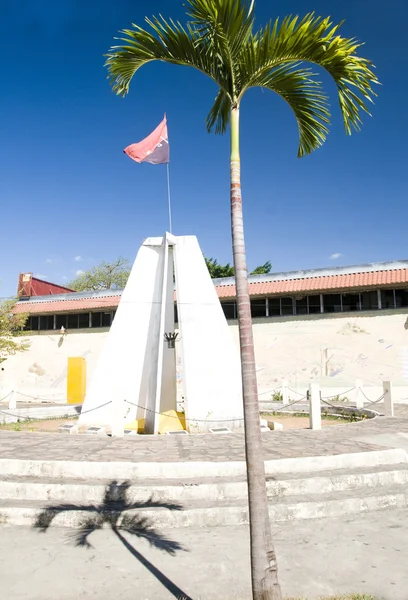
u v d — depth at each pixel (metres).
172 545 5.42
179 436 11.12
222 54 4.23
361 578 4.55
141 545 5.42
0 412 14.69
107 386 13.22
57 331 25.69
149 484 6.95
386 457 8.24
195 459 8.19
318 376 20.47
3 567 4.84
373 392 19.38
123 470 7.40
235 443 10.02
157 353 12.80
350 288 20.03
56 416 16.94
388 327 19.72
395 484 7.53
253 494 3.62
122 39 4.52
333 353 20.42
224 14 4.02
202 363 12.82
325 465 7.79
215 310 13.39
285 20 4.11
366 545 5.39
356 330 20.25
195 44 4.36
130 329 13.68
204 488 6.78
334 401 18.98
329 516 6.45
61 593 4.29
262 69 4.36
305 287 20.58
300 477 7.23
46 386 25.20
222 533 5.83
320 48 4.22
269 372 21.31
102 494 6.74
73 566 4.86
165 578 4.58
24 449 9.17
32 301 27.58
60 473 7.46
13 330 24.86
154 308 13.84
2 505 6.43
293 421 15.70
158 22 4.33
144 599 4.17
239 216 4.03
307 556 5.08
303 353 20.94
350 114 4.64
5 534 5.80
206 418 12.41
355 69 4.33
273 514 6.25
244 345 3.79
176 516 6.09
